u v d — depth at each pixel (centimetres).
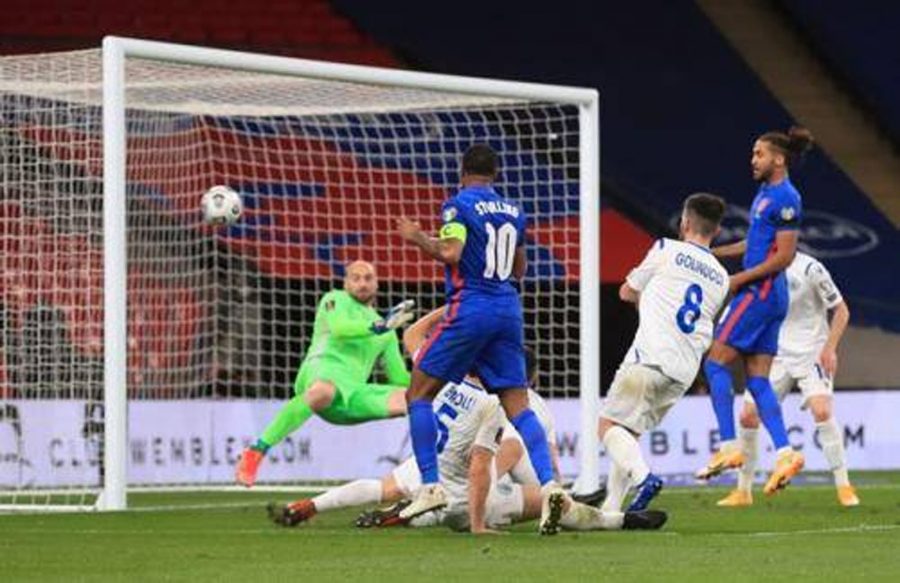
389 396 4950
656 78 9400
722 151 9238
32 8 8538
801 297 4662
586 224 5250
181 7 8756
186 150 6688
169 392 6494
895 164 9319
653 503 4750
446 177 7281
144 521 4025
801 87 9494
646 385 3803
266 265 6862
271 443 4972
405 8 9188
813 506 4581
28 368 5775
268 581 2620
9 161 5778
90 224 5544
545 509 3428
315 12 8981
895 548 3172
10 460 5722
